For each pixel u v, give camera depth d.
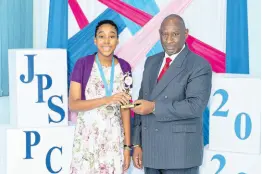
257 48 3.47
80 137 2.70
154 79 2.64
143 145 2.63
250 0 3.45
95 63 2.70
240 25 3.39
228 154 3.03
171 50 2.57
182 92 2.55
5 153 3.24
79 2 3.55
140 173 3.38
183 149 2.55
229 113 3.04
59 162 3.20
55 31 3.58
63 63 3.20
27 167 3.15
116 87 2.70
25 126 3.17
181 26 2.56
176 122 2.55
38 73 3.15
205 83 2.53
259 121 2.99
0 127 3.23
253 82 2.98
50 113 3.20
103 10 3.53
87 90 2.68
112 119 2.66
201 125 2.67
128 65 2.76
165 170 2.61
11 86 3.28
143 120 2.63
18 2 3.96
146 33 3.49
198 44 3.45
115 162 2.67
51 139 3.17
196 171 2.66
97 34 2.66
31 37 3.96
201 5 3.42
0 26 3.92
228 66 3.43
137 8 3.49
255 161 2.99
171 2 3.45
